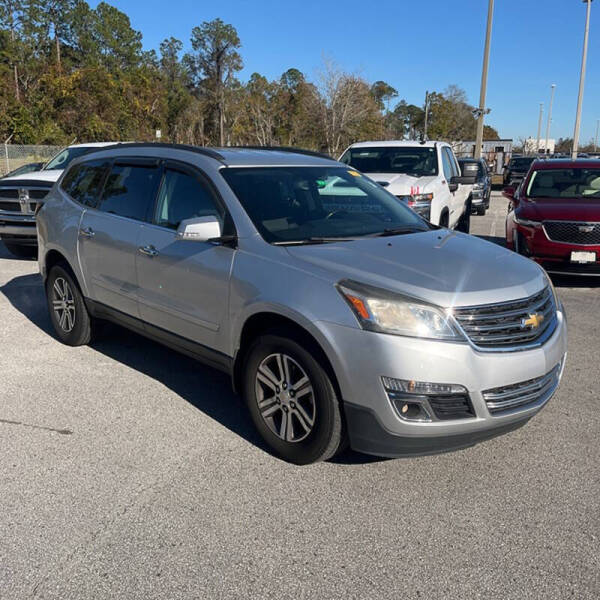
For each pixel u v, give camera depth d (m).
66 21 99.56
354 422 3.46
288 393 3.77
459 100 68.44
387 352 3.31
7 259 10.48
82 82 50.44
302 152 5.48
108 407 4.64
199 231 4.02
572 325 6.88
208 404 4.71
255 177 4.55
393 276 3.55
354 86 50.81
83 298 5.66
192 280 4.34
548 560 2.98
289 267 3.77
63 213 5.82
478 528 3.23
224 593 2.76
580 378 5.32
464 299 3.43
